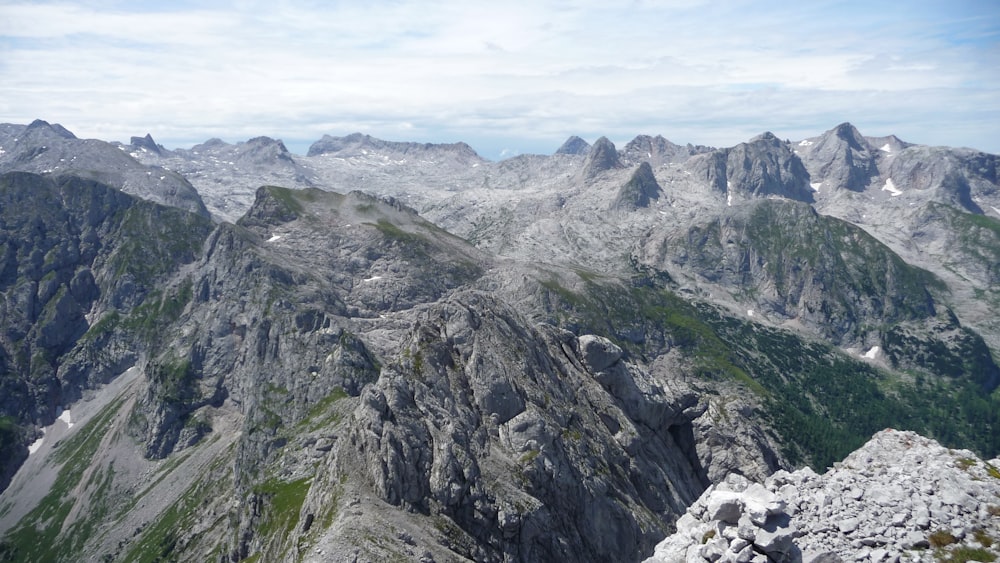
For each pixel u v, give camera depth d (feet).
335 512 287.48
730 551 128.26
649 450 424.05
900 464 157.89
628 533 341.41
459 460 313.32
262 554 391.86
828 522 141.90
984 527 134.62
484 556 289.33
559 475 336.49
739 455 456.45
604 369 438.40
